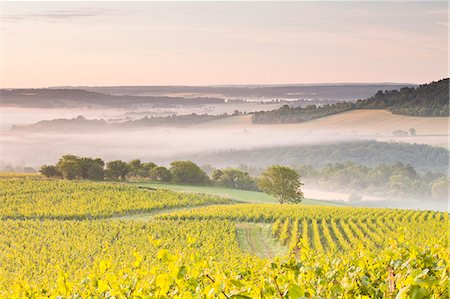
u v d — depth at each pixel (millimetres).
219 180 127375
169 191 102125
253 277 5871
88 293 5941
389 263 4695
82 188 99875
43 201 87312
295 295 3027
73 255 46125
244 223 66062
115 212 77750
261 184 104875
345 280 4531
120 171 122750
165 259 3941
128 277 5238
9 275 36625
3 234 58844
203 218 68938
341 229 60500
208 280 4668
